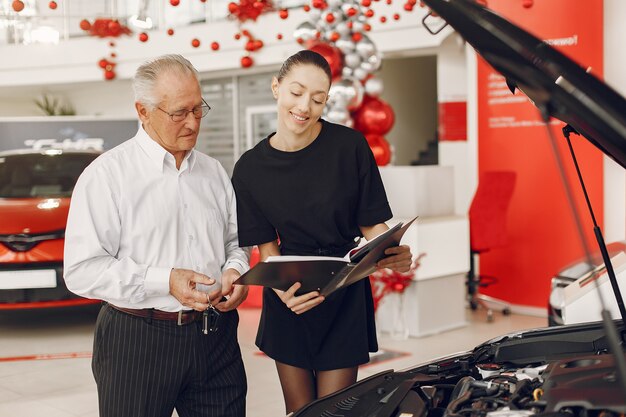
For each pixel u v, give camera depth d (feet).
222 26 34.17
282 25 32.01
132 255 6.72
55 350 17.26
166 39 36.11
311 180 7.37
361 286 7.73
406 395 5.04
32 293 17.20
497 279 21.30
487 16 4.15
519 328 18.98
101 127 28.76
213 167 7.41
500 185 19.47
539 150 20.33
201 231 7.02
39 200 18.25
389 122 19.56
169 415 6.89
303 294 6.97
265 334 7.91
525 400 4.58
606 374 4.45
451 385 5.28
